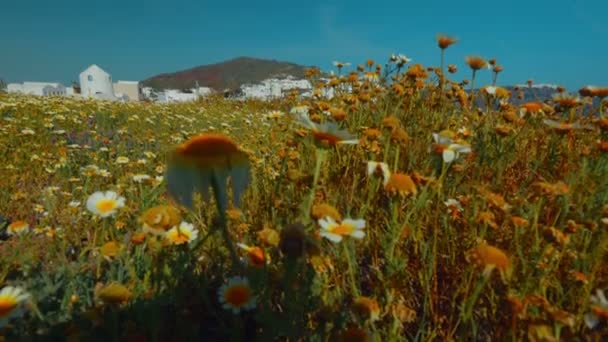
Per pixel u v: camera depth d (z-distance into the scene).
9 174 4.22
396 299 1.62
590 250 1.89
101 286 1.76
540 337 1.28
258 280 1.41
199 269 2.00
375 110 4.11
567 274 1.76
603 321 1.38
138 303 1.66
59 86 52.66
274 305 1.63
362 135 3.15
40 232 2.78
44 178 4.29
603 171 2.32
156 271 1.77
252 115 11.20
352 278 1.60
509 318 1.52
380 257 2.07
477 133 3.22
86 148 5.48
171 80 176.12
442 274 2.00
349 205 2.26
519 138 3.30
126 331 1.61
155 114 9.82
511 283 1.62
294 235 1.25
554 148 2.79
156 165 4.59
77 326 1.64
